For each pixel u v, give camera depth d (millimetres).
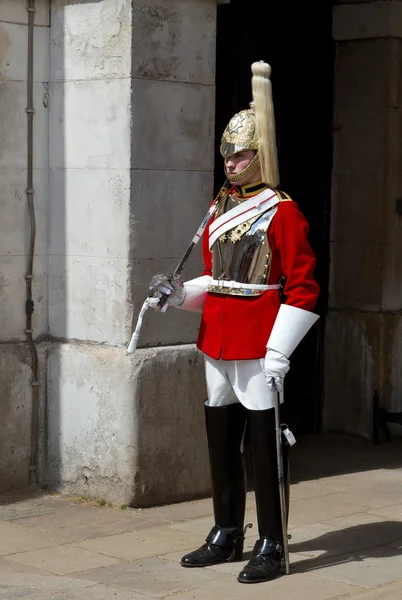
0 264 8898
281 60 11086
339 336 11484
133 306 8609
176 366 8805
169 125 8742
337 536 7941
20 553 7504
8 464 9008
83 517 8445
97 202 8750
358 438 11422
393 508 8797
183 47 8789
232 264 7012
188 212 8914
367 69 11195
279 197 6941
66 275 9023
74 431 8961
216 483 7238
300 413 11641
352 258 11383
